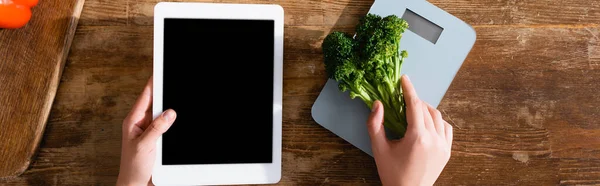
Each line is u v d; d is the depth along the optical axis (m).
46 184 0.89
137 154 0.81
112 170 0.91
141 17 0.91
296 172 0.92
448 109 0.93
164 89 0.83
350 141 0.90
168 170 0.84
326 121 0.90
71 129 0.90
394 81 0.85
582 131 0.94
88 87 0.90
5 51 0.87
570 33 0.94
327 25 0.93
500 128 0.94
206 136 0.84
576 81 0.94
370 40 0.80
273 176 0.85
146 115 0.87
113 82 0.90
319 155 0.92
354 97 0.85
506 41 0.93
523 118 0.94
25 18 0.83
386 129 0.91
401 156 0.83
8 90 0.87
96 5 0.90
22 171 0.87
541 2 0.94
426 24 0.91
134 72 0.91
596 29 0.94
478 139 0.93
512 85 0.94
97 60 0.90
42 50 0.87
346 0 0.93
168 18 0.82
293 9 0.92
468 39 0.91
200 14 0.83
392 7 0.91
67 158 0.90
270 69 0.85
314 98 0.92
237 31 0.84
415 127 0.82
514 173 0.93
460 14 0.94
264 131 0.85
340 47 0.80
